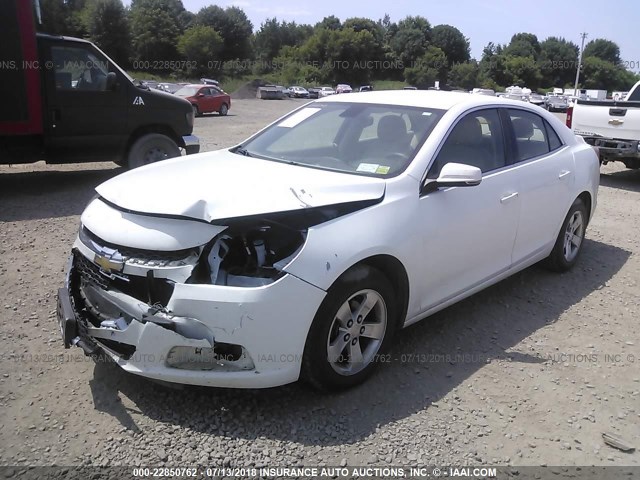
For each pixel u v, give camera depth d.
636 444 3.05
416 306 3.72
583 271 5.58
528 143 4.77
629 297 4.99
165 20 75.62
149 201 3.16
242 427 3.04
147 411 3.15
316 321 3.06
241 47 95.12
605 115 9.77
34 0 7.48
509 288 5.07
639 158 9.79
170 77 72.31
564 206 5.07
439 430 3.09
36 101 7.66
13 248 5.66
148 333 2.93
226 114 30.97
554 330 4.31
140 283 3.01
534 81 106.50
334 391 3.34
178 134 9.30
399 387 3.46
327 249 3.07
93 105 8.27
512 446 3.00
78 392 3.30
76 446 2.87
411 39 108.19
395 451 2.91
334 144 4.14
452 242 3.82
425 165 3.72
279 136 4.51
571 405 3.37
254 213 3.02
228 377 2.96
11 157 7.90
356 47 95.69
